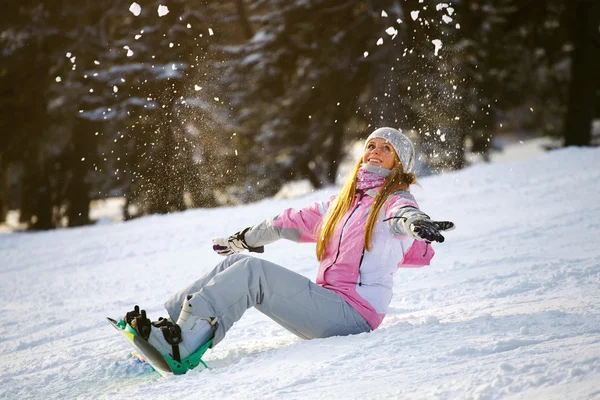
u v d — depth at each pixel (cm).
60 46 3928
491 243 1360
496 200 1936
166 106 3809
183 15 3803
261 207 2344
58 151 4216
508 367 518
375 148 748
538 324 650
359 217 727
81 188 4250
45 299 1374
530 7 4238
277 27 4062
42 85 3956
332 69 3919
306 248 1532
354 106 4172
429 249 731
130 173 4028
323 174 4472
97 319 1114
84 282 1516
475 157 4544
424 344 626
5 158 4300
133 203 4141
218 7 4122
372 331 697
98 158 4109
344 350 641
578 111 4356
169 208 3981
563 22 4378
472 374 524
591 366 491
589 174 2145
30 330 1105
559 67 5672
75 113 3859
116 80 3731
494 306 813
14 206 5756
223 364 691
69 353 861
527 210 1719
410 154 748
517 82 4653
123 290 1378
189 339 656
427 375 541
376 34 3641
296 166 4384
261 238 780
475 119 4231
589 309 693
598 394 444
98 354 837
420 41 3625
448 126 3988
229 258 711
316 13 3938
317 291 702
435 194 2158
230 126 4047
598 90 4547
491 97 4344
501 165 2564
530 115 5512
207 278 704
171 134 3856
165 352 647
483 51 4216
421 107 3916
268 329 862
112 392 630
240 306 679
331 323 702
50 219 4428
